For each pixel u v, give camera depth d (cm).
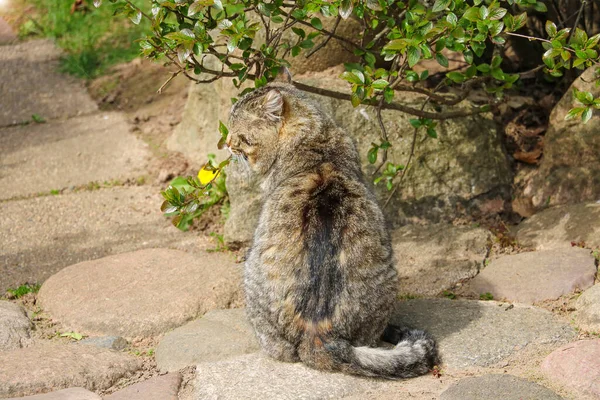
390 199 195
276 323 155
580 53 160
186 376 156
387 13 181
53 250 201
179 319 172
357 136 196
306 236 153
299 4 167
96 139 248
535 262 179
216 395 149
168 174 227
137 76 279
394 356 151
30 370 156
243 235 194
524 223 194
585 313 163
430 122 188
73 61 291
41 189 226
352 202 155
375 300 154
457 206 199
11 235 207
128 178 230
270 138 164
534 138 212
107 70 286
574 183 196
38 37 314
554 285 172
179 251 195
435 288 178
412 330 158
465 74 176
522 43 227
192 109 233
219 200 211
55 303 178
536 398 143
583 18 209
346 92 196
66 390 152
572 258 178
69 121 259
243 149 167
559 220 190
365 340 155
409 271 183
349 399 148
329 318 151
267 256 155
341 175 159
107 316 173
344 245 152
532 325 162
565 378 148
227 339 163
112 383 157
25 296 184
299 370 154
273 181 164
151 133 249
